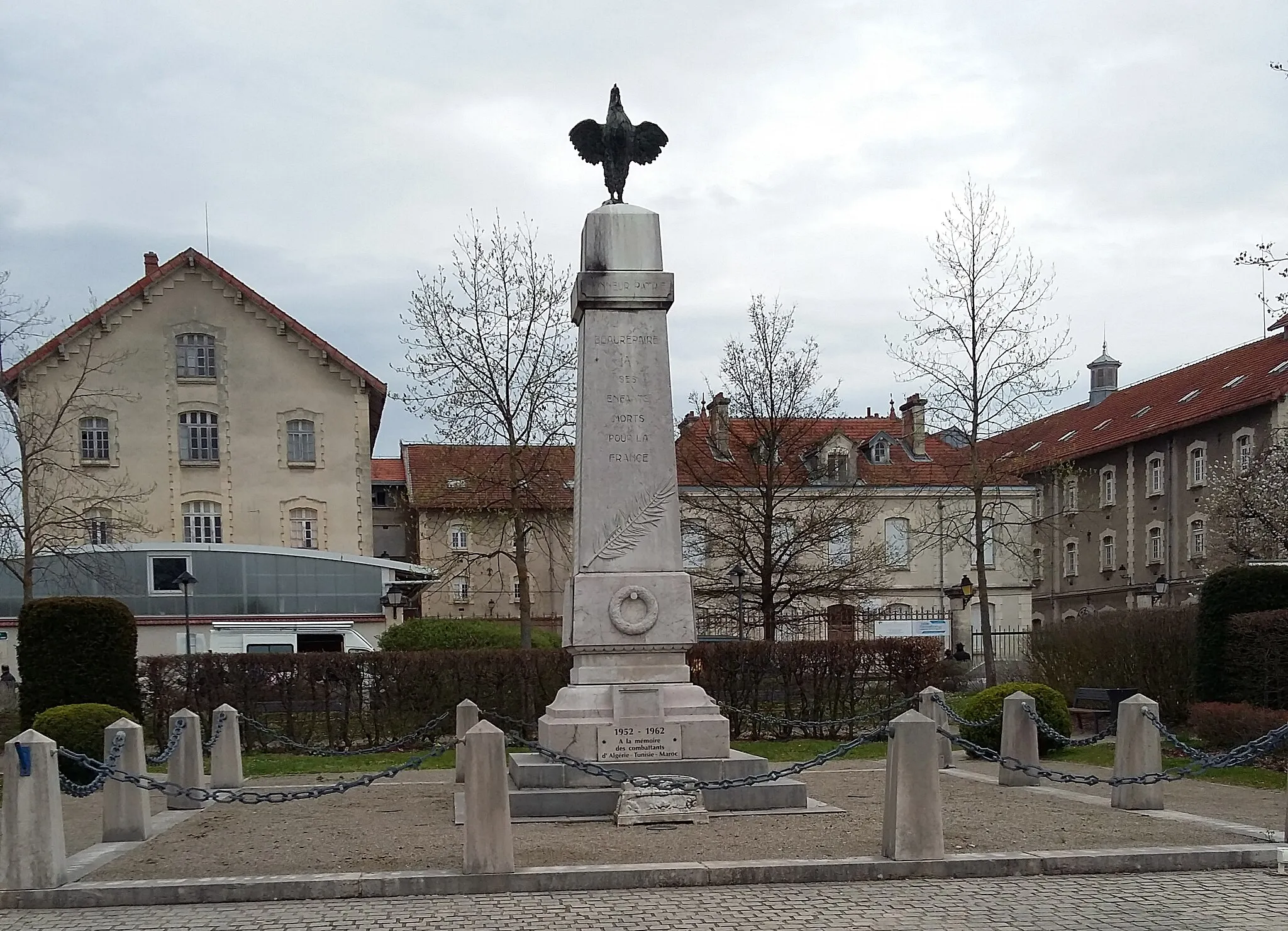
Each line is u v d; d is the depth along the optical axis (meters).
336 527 44.38
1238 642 19.31
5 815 9.36
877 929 8.13
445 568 41.41
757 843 10.73
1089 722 22.38
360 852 10.75
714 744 13.21
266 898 9.23
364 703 23.14
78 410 41.88
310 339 44.72
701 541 36.41
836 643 24.39
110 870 10.16
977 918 8.43
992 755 11.37
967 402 30.62
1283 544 34.34
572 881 9.40
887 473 49.25
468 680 23.14
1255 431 42.00
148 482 42.91
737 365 34.69
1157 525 47.94
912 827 9.83
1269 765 17.00
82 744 16.73
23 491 29.95
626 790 12.14
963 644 41.31
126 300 43.19
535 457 32.91
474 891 9.30
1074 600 54.28
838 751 10.84
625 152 15.03
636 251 14.28
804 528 34.56
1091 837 11.06
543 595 48.38
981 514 36.34
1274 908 8.70
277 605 38.03
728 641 26.34
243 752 22.14
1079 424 57.03
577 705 13.38
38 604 19.45
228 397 43.94
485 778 9.47
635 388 14.14
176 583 37.09
